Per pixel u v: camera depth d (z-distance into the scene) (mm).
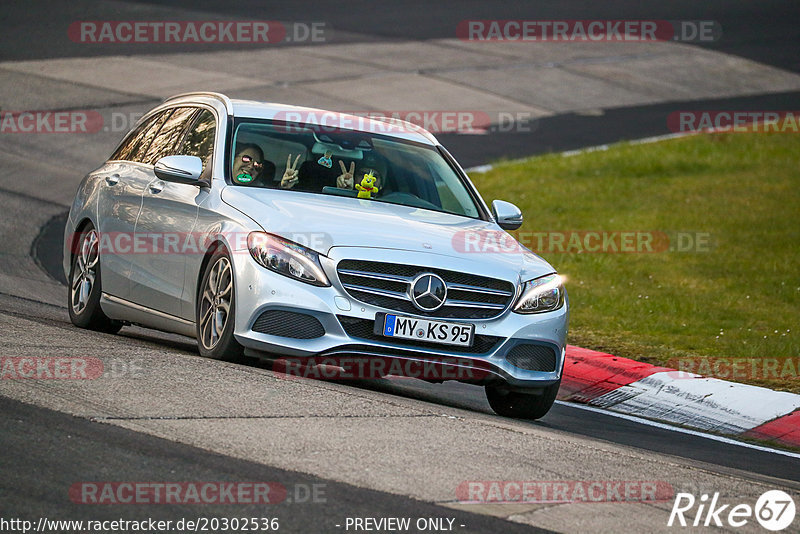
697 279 50781
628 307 44969
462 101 93250
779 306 46125
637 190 70562
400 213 27594
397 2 137000
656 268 52719
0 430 18234
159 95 82938
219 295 25844
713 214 64625
